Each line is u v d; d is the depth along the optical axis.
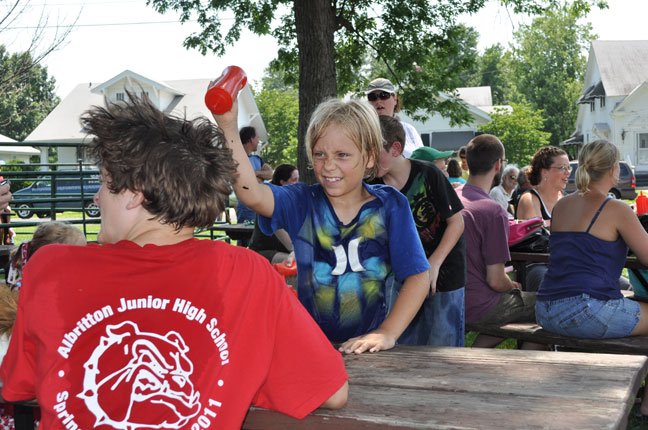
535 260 4.42
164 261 1.20
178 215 1.24
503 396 1.50
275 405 1.31
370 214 2.04
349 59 14.98
